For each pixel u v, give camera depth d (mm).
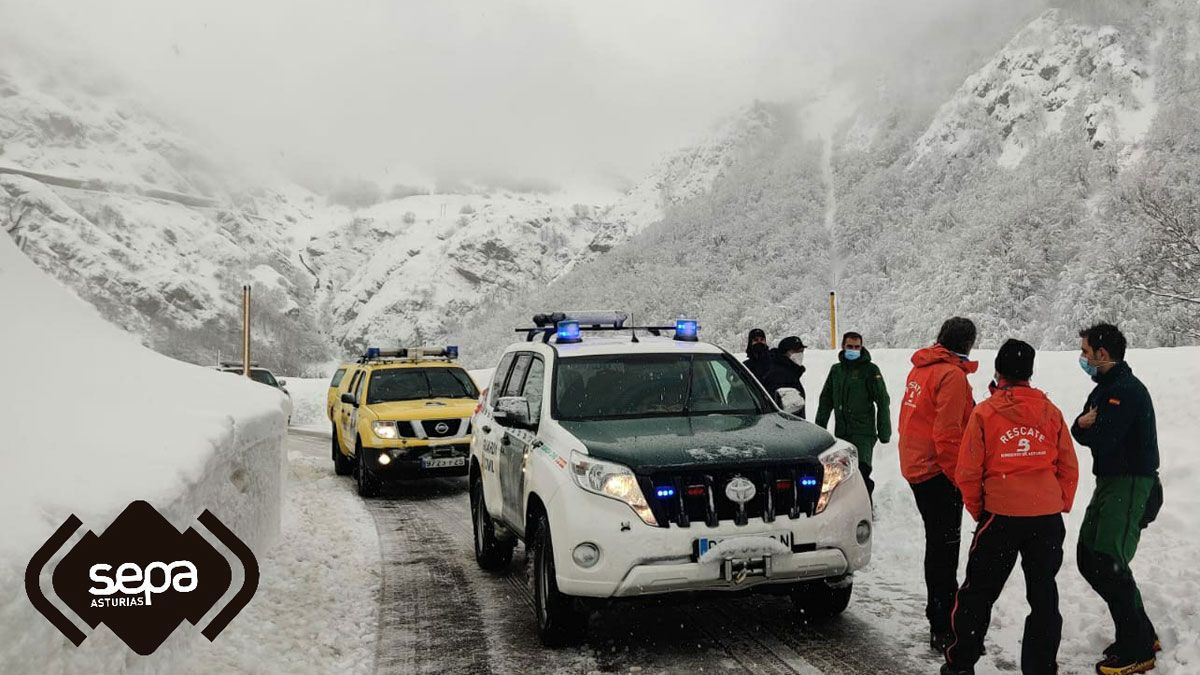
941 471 4762
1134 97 153625
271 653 4836
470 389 13102
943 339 4836
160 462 4324
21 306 5844
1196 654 4160
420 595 6555
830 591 5348
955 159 164750
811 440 5293
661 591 4707
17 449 3713
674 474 4809
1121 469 4148
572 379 6066
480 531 7348
